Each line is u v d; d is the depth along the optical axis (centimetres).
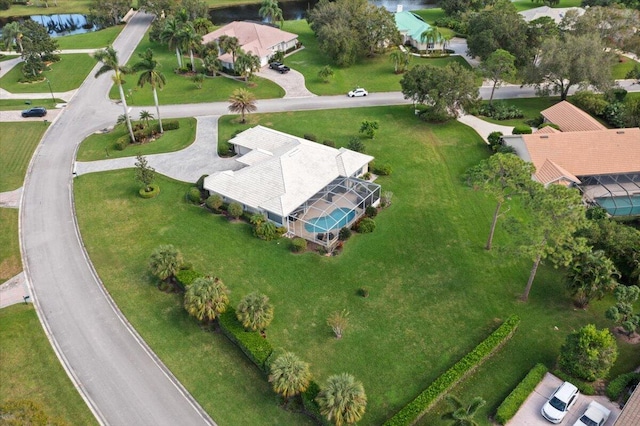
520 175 5200
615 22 10675
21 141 8569
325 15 12456
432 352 4809
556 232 4634
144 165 6981
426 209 6844
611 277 5269
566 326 5075
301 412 4259
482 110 9494
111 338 4950
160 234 6334
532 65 9819
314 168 6850
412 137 8681
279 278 5669
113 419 4212
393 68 11738
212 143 8475
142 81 8119
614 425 3712
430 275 5734
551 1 15562
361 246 6156
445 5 14888
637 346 4841
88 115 9512
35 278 5688
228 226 6475
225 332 4922
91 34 14062
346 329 5047
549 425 4119
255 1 17712
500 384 4484
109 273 5734
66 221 6619
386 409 4281
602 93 9681
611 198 6881
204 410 4284
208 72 11331
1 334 4941
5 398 4334
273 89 10656
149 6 13800
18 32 11238
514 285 5594
